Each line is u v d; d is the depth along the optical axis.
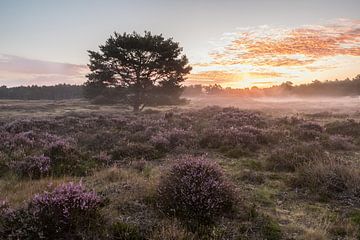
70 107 53.81
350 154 11.41
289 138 13.92
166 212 5.64
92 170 9.14
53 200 5.10
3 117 30.02
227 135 13.18
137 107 45.66
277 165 9.42
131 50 43.50
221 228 5.25
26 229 4.77
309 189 7.34
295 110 37.66
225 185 6.15
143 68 44.47
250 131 14.37
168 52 44.47
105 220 5.24
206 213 5.49
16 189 7.23
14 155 10.24
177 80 46.94
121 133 14.93
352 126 17.28
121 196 6.41
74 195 5.26
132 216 5.59
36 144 12.05
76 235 4.78
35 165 8.79
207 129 15.05
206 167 6.55
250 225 5.42
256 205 6.39
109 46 44.22
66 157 9.86
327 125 18.83
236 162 10.21
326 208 6.35
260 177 8.09
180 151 11.81
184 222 5.28
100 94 46.88
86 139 13.78
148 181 7.41
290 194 7.14
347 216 5.95
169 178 6.37
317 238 4.96
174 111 34.25
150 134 14.41
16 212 5.16
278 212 6.10
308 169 8.05
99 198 5.69
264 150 12.05
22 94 164.88
